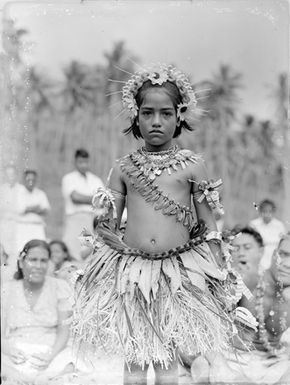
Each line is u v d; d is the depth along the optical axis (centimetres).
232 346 422
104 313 392
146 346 385
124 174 409
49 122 912
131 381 412
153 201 400
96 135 874
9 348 527
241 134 806
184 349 393
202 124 813
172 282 388
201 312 389
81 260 673
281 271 571
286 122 604
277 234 668
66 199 766
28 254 559
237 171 835
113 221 411
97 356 494
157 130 400
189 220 404
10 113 555
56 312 556
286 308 559
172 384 408
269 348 521
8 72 550
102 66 803
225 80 734
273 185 714
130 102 408
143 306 388
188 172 403
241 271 581
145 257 397
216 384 467
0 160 557
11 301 549
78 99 866
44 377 490
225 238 414
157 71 404
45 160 884
